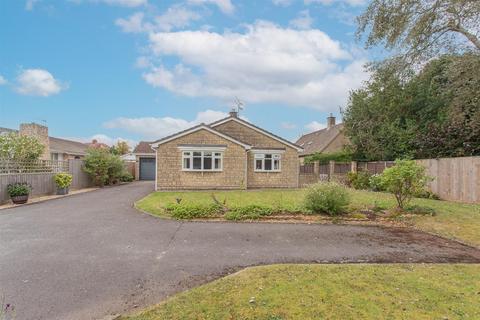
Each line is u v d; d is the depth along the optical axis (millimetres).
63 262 5566
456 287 4316
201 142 20422
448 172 13977
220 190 19984
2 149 16188
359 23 15414
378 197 14078
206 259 5805
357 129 24766
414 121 20828
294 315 3498
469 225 8578
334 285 4359
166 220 9586
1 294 4223
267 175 22312
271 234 7898
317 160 28656
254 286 4336
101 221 9398
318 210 10219
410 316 3482
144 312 3656
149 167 36031
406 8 13930
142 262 5605
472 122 14641
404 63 16203
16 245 6688
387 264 5434
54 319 3580
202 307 3730
